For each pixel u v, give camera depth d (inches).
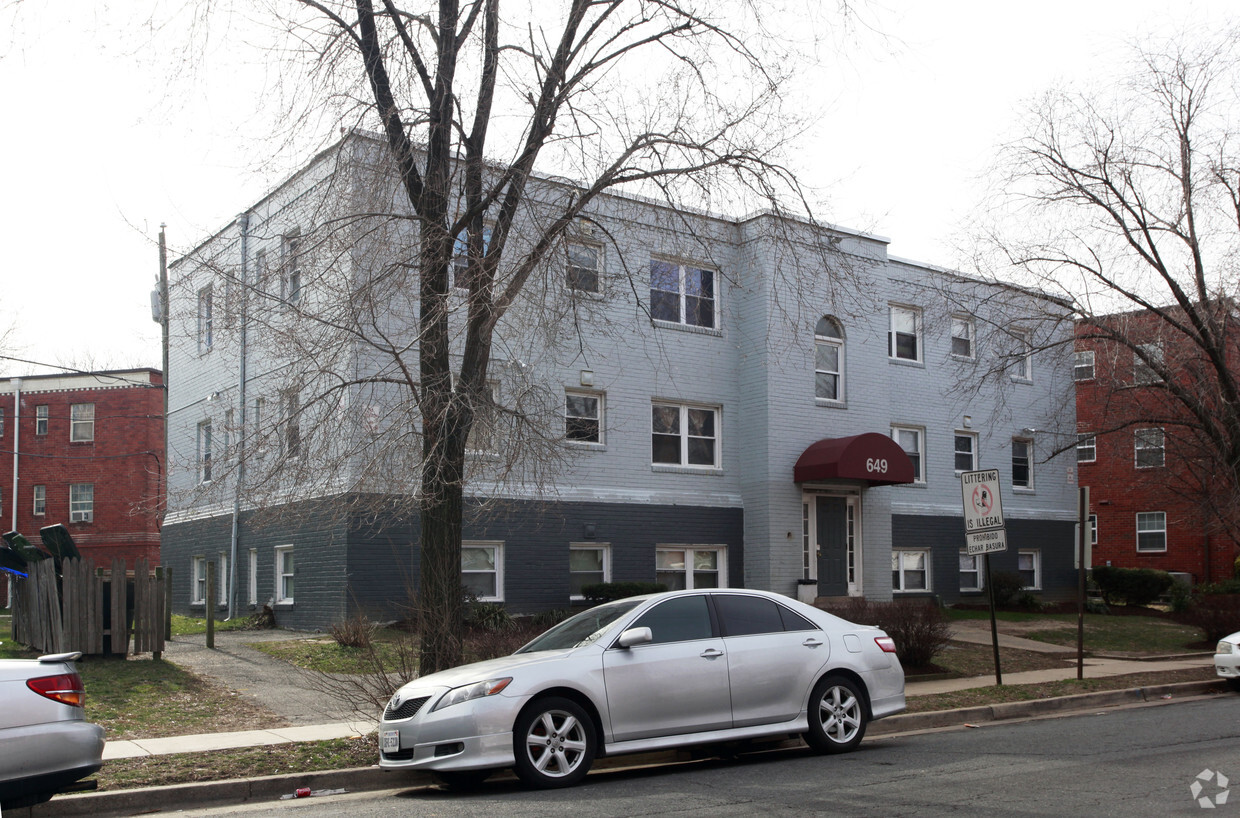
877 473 937.5
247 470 445.1
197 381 954.1
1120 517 1502.2
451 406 418.9
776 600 403.2
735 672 376.5
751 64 473.7
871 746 421.4
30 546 641.6
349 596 739.4
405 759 342.6
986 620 976.9
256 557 884.6
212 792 344.5
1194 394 867.4
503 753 334.3
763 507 940.6
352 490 437.4
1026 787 319.3
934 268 1099.9
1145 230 795.4
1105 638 871.7
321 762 380.8
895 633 641.6
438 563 429.7
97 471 1542.8
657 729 360.2
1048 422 1178.0
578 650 358.6
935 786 325.1
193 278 546.3
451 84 449.1
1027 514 1179.3
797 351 958.4
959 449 1131.3
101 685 519.8
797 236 510.6
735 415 968.9
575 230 487.8
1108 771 344.5
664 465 920.3
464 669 361.1
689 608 383.2
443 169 452.4
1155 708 541.3
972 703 526.0
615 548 881.5
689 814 291.6
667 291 936.3
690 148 468.1
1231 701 564.1
